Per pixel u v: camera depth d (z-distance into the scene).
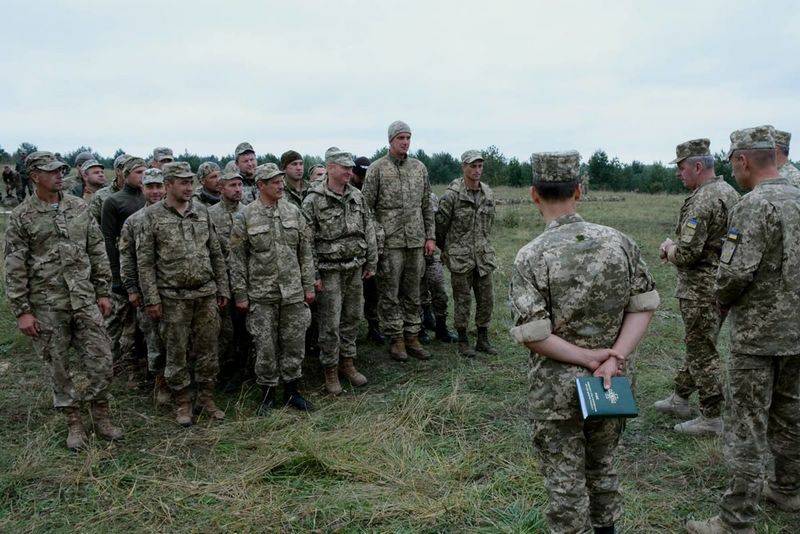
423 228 5.67
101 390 4.09
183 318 4.31
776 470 3.14
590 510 2.49
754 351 2.77
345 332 5.19
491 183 26.27
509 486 3.46
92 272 4.13
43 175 3.83
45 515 3.25
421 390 4.92
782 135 3.72
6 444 4.00
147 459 3.87
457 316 5.88
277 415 4.50
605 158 29.12
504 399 4.79
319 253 4.93
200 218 4.41
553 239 2.33
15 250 3.82
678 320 6.69
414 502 3.30
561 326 2.31
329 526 3.11
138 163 5.25
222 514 3.23
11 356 5.70
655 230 13.62
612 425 2.38
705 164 3.78
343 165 4.89
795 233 2.69
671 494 3.36
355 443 4.00
